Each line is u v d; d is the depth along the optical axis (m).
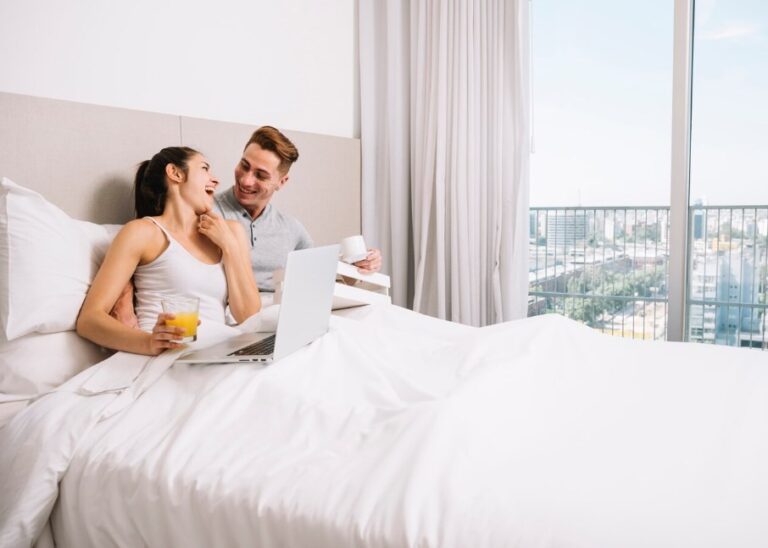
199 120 2.34
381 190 3.34
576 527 0.82
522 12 3.01
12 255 1.51
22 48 1.86
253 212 2.38
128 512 1.11
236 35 2.60
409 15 3.27
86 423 1.24
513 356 1.52
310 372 1.42
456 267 3.18
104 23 2.09
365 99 3.27
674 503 0.88
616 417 1.24
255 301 1.89
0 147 1.77
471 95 3.09
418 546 0.85
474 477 0.96
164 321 1.44
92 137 1.99
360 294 2.16
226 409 1.25
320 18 3.04
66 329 1.57
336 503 0.95
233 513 1.00
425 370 1.52
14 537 1.13
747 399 1.34
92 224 1.85
